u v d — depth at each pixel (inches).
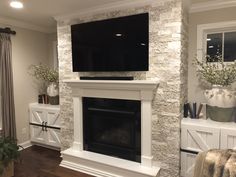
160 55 96.6
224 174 51.2
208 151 58.1
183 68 100.5
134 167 101.9
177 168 96.4
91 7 109.1
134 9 101.7
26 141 151.6
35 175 109.3
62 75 127.1
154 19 96.8
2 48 129.4
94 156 115.0
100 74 115.0
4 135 131.6
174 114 95.3
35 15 124.3
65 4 105.3
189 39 111.9
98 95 113.6
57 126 138.6
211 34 110.4
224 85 96.5
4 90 131.1
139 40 99.7
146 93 98.6
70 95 125.6
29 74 152.0
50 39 167.5
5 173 103.3
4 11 117.0
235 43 104.9
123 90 105.3
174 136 96.1
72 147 126.5
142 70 100.3
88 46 114.3
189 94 114.1
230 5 100.9
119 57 105.8
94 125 123.8
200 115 105.9
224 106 93.6
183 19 97.3
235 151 57.2
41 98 156.0
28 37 150.5
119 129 117.1
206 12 106.7
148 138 100.7
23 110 148.6
